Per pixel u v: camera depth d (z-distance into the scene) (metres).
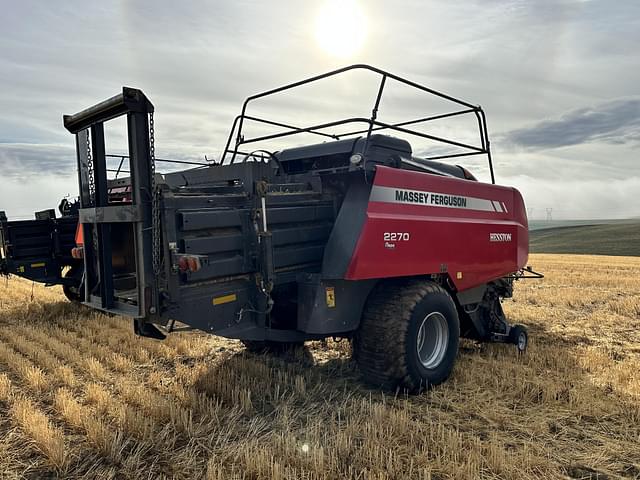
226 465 3.02
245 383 4.35
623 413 3.76
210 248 3.46
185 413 3.51
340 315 4.11
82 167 4.14
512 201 6.07
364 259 3.93
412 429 3.46
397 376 4.10
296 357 5.35
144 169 3.25
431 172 5.20
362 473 2.89
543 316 7.93
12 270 7.68
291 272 4.07
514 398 4.12
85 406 4.02
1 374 4.64
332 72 4.54
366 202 4.08
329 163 5.25
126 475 2.94
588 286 12.28
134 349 5.48
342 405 3.93
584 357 5.25
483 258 5.29
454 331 4.61
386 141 5.01
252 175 3.80
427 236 4.52
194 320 3.43
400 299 4.20
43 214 8.97
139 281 3.24
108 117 3.58
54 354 5.50
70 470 3.03
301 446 3.20
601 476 2.92
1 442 3.39
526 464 2.98
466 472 2.87
